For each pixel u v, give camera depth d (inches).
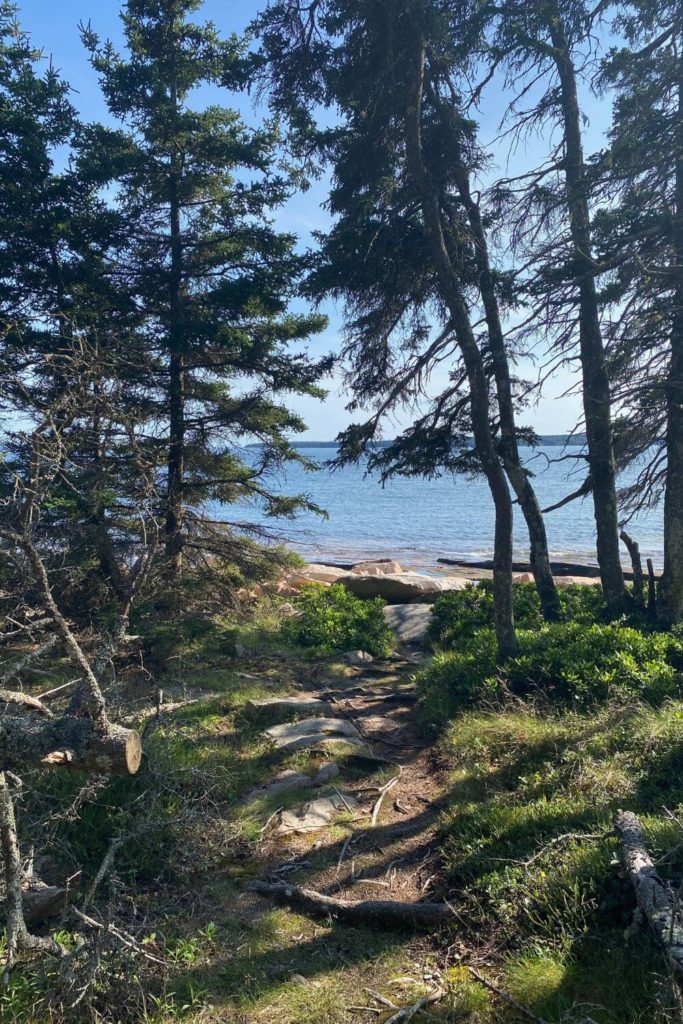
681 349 470.6
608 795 249.1
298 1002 176.2
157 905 216.1
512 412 530.9
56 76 510.9
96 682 170.9
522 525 2078.0
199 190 569.3
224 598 569.0
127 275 553.9
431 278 500.7
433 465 554.3
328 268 495.5
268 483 598.2
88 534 412.8
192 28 558.9
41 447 194.9
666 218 452.4
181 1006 174.1
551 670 390.0
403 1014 167.8
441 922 206.8
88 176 501.4
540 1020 160.7
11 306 503.5
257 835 261.4
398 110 451.8
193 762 300.5
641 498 526.9
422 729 381.7
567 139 528.7
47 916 201.6
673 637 441.4
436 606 649.0
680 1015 146.6
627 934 174.1
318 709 404.8
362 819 279.4
